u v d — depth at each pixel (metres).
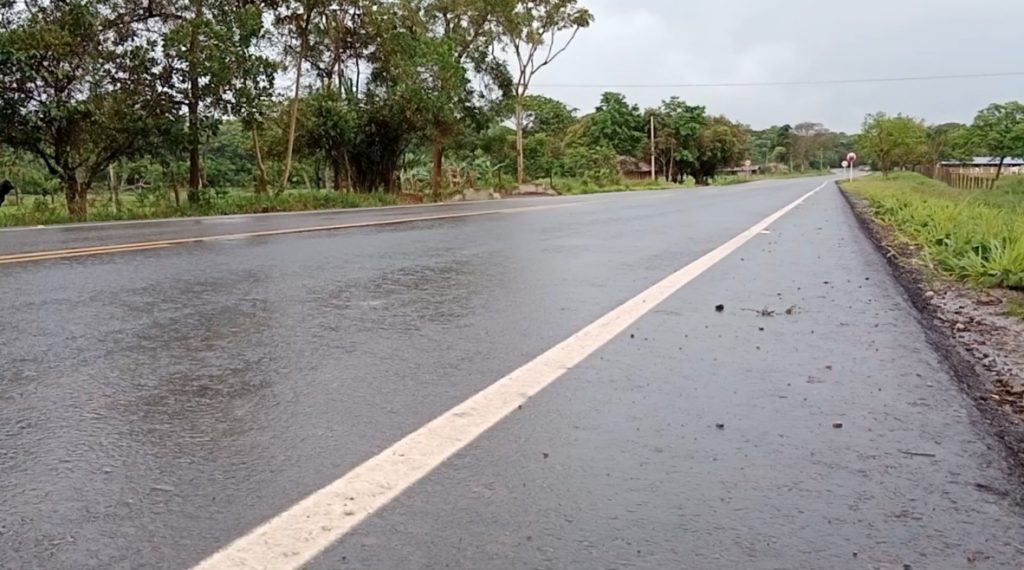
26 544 2.01
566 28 38.56
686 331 4.46
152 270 6.87
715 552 1.95
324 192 23.16
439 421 2.93
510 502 2.24
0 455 2.61
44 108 16.97
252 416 3.01
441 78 27.19
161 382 3.47
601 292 5.83
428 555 1.95
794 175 101.00
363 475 2.44
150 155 19.97
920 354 3.92
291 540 2.03
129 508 2.22
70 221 15.09
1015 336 4.50
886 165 56.56
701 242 9.68
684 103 75.69
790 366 3.69
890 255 8.62
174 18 19.80
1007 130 47.34
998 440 2.71
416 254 8.19
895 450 2.61
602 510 2.19
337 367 3.71
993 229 7.64
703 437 2.74
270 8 23.02
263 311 5.06
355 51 26.03
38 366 3.72
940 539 2.01
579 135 71.12
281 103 24.39
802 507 2.20
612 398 3.20
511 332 4.45
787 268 7.19
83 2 17.81
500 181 38.06
